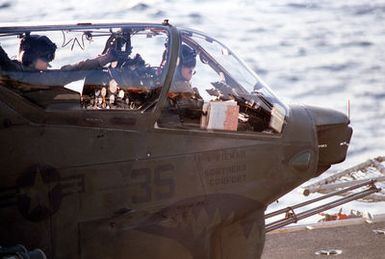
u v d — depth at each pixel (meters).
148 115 26.41
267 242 38.25
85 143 25.36
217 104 27.97
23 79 25.28
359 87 132.00
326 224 40.41
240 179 28.12
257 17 188.62
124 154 25.91
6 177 24.38
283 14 193.12
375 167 42.09
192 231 27.22
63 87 25.88
